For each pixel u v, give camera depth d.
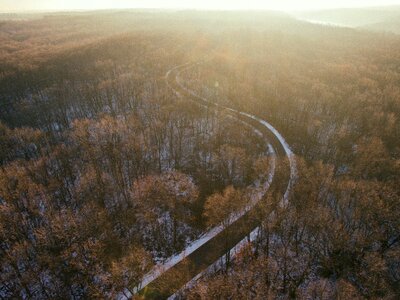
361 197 61.22
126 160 85.88
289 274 55.00
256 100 125.00
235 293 47.28
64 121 113.50
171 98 122.25
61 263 54.84
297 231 61.09
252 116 117.25
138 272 53.78
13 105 125.06
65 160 83.50
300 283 53.78
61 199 74.12
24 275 51.34
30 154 93.00
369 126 97.00
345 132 94.38
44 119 113.31
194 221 69.69
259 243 61.06
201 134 103.44
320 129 102.50
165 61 179.12
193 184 79.69
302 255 58.66
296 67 166.38
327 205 67.25
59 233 58.19
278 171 83.44
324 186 69.38
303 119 108.31
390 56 183.75
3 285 54.06
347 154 87.62
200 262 59.38
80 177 78.69
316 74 152.50
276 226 61.69
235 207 64.44
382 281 50.16
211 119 110.75
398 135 90.00
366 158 75.81
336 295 48.25
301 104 118.12
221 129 102.19
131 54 184.25
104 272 54.81
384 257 55.53
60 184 74.69
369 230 58.34
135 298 50.03
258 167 82.06
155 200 68.19
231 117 115.44
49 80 143.00
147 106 119.88
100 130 90.31
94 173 73.50
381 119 97.75
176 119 107.00
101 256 56.44
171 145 93.88
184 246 63.94
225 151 85.75
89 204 66.81
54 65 155.75
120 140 88.12
